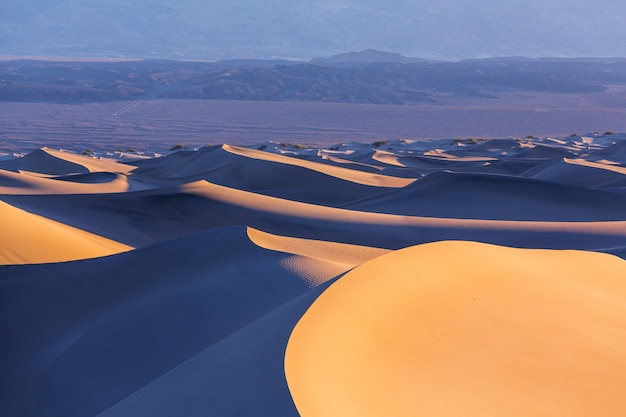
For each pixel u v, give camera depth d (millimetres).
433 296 9891
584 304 11414
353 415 6223
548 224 32812
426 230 32312
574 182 58812
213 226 32656
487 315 9734
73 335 13094
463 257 11430
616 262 15609
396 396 7059
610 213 41781
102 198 34719
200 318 12516
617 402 7910
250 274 13969
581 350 9227
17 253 19031
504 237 30281
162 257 15977
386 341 8242
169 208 34594
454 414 6980
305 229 32719
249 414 6020
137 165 84500
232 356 7949
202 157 73438
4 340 13375
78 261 17109
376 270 9625
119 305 13859
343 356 7441
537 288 11680
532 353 8891
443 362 8156
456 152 108062
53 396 11070
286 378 6324
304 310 8055
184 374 8312
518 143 120750
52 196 34188
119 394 10680
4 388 11703
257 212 35406
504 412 7199
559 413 7398
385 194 48281
